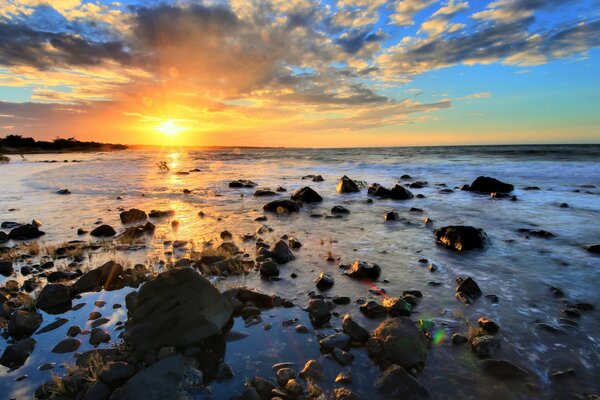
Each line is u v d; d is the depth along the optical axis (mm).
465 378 4355
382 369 4566
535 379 4305
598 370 4457
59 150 123062
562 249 9500
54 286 6871
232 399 3992
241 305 6344
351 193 21781
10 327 5719
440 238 10531
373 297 6730
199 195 22000
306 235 11609
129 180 31828
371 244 10422
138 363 4832
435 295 6766
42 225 13852
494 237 10867
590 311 6027
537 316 5871
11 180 31297
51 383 4414
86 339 5488
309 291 7059
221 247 9695
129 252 9953
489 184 20656
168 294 5574
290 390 4125
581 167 31312
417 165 42219
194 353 4988
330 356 4875
